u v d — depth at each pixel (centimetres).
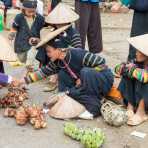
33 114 477
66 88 541
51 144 444
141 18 619
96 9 715
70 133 455
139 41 500
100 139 436
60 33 532
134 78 501
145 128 485
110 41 920
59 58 521
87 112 500
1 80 512
